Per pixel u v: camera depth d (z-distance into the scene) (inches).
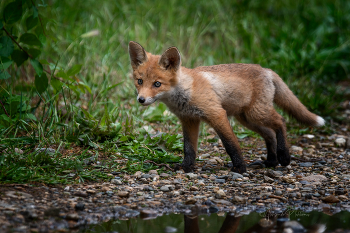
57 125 408.5
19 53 420.8
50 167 334.3
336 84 716.0
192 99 351.3
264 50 725.3
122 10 716.0
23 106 409.4
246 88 379.2
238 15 784.3
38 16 420.2
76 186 310.7
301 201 301.7
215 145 463.8
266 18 829.8
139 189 313.3
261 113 389.7
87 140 391.5
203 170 373.1
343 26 791.7
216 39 734.5
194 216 273.7
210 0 800.9
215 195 305.6
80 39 597.0
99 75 567.2
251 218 272.2
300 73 673.0
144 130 424.2
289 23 783.7
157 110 521.0
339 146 471.2
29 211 253.9
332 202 299.4
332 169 384.2
